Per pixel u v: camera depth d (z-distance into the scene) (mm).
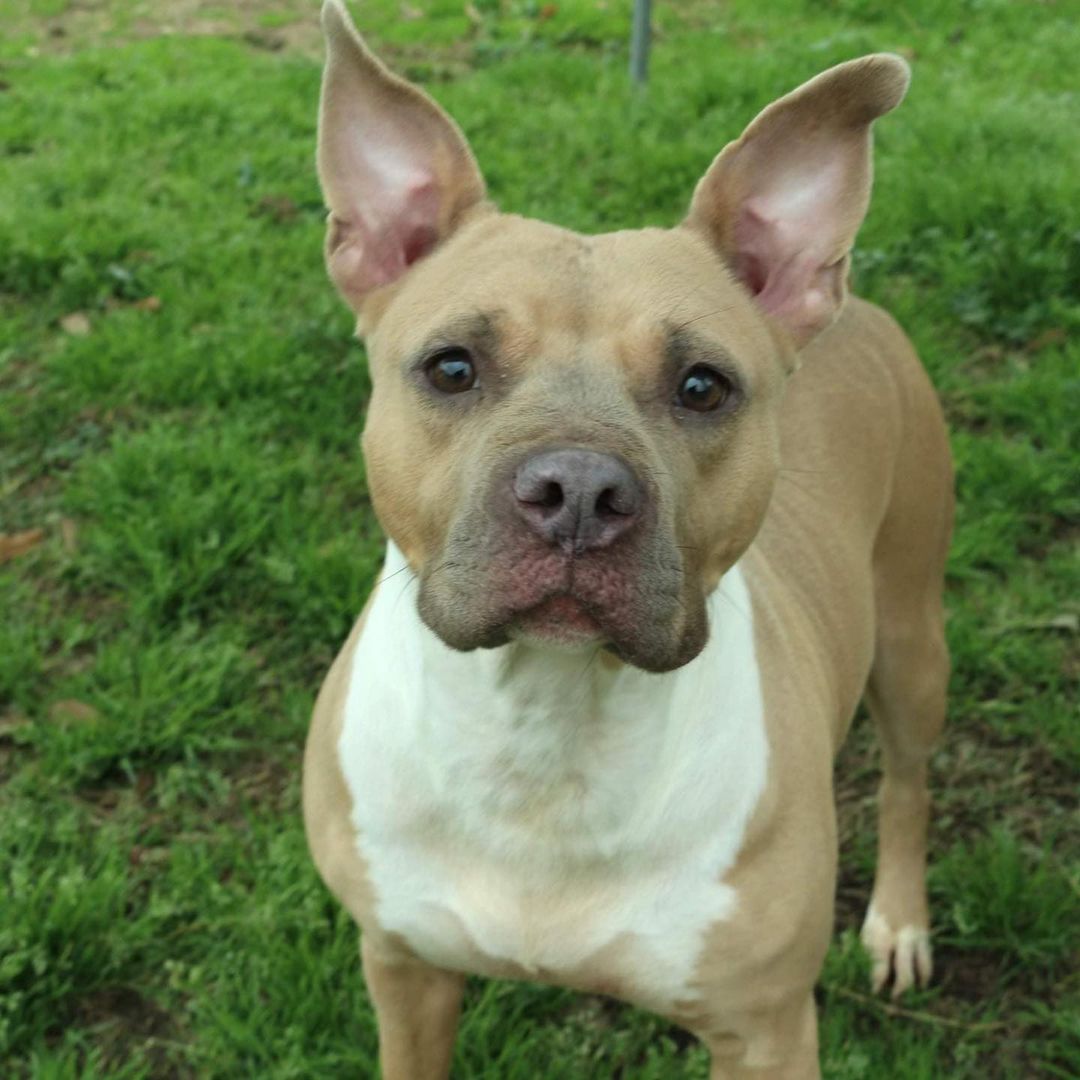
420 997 885
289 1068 957
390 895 812
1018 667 1259
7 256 1716
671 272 755
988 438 1480
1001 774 1190
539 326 723
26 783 1123
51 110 2242
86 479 1390
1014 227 1755
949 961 1069
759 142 808
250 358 1536
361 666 819
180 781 1141
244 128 2166
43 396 1515
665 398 733
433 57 2621
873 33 2738
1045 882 1077
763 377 777
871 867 1131
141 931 1023
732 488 756
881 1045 996
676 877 785
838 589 947
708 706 775
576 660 736
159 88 2316
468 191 808
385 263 819
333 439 1460
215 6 2949
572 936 796
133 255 1761
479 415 722
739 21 2828
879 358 1046
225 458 1393
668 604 687
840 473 978
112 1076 958
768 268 830
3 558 1319
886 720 1073
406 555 758
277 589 1287
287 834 1081
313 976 996
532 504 663
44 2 2924
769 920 792
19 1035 979
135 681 1211
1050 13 2961
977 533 1358
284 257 1764
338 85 791
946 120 2111
